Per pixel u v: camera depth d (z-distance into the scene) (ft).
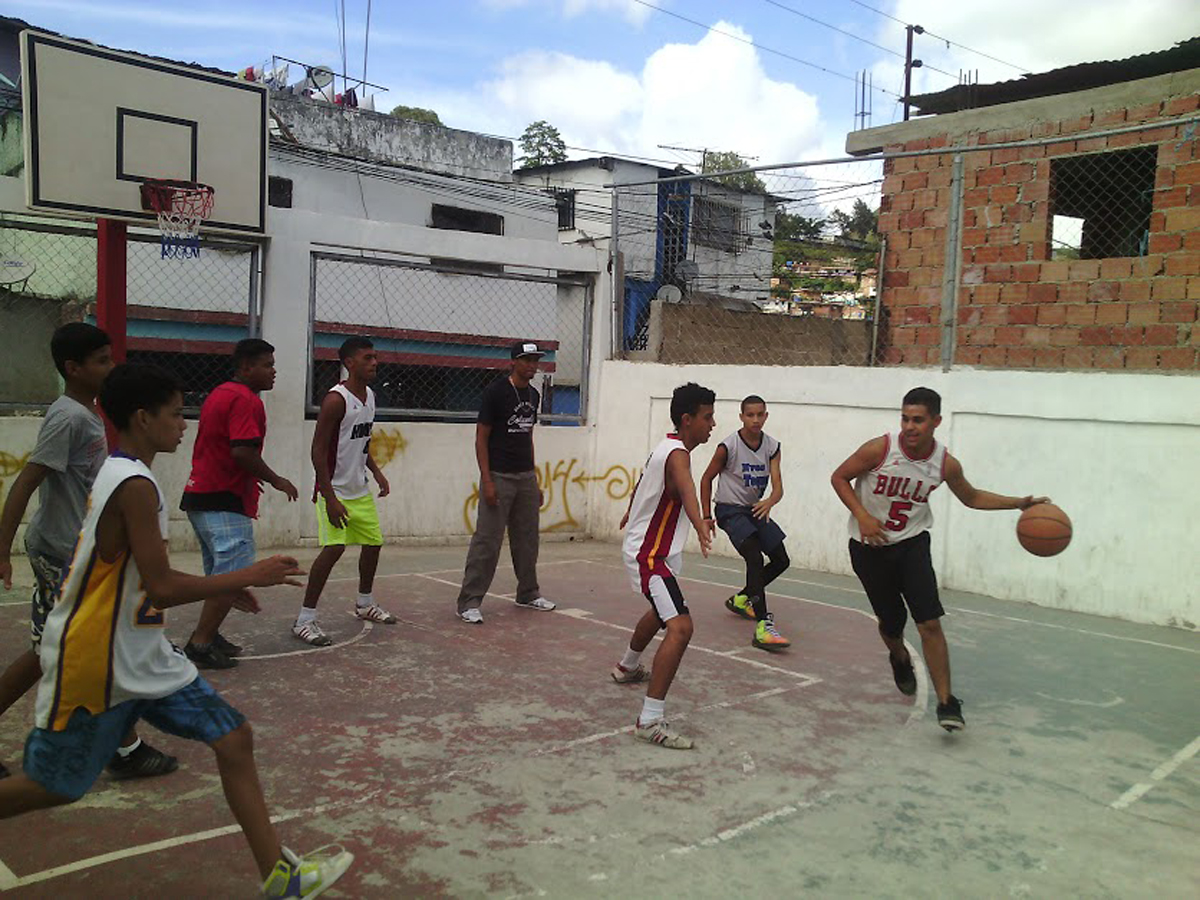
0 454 26.13
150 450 9.06
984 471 25.93
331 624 20.75
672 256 73.92
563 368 45.93
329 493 18.63
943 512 26.86
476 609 21.39
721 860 10.68
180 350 40.57
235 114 25.57
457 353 50.03
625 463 34.40
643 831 11.33
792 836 11.34
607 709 15.76
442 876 10.07
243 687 16.22
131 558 8.61
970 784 13.12
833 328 46.93
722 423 31.76
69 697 8.43
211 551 16.94
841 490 15.43
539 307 47.19
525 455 22.08
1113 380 23.61
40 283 29.99
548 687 16.83
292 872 8.84
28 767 8.48
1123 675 18.74
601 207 79.51
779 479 20.95
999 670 18.94
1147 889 10.31
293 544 29.68
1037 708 16.58
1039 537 14.74
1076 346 27.63
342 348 19.44
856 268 68.49
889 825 11.74
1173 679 18.49
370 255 39.63
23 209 25.40
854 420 28.50
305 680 16.72
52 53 22.82
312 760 13.12
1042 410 24.77
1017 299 28.66
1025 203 28.55
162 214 24.47
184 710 8.92
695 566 30.55
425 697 16.02
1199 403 22.29
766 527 21.01
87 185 23.43
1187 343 25.86
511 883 9.98
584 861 10.53
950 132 29.91
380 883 9.89
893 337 31.19
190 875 9.87
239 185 25.73
